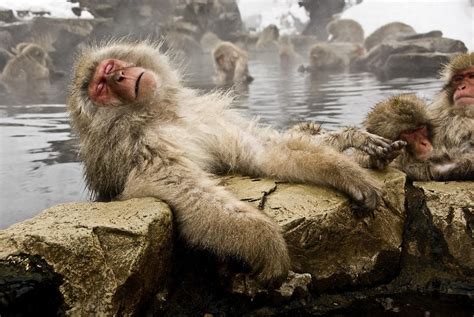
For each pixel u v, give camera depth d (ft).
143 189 3.28
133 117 3.59
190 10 19.94
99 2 17.48
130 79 3.62
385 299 3.18
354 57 14.01
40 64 12.22
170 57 4.40
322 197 3.33
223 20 20.97
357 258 3.25
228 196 3.14
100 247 2.73
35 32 14.80
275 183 3.55
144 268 2.77
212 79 11.44
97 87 3.65
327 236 3.17
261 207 3.22
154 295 2.91
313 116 6.81
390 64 12.21
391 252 3.30
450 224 3.33
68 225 2.80
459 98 4.12
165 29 17.76
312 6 22.75
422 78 10.37
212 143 3.81
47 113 7.75
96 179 3.72
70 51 15.05
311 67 13.69
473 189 3.50
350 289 3.22
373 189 3.32
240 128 4.05
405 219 3.46
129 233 2.76
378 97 8.13
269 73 12.91
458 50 12.30
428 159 3.95
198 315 2.99
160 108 3.69
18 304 2.62
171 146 3.46
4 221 3.99
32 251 2.70
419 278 3.30
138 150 3.50
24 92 10.11
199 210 3.08
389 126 3.99
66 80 12.02
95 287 2.66
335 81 10.59
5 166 5.22
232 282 3.04
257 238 2.95
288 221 3.11
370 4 20.35
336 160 3.43
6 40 13.98
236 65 11.28
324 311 3.07
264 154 3.78
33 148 5.87
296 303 3.08
